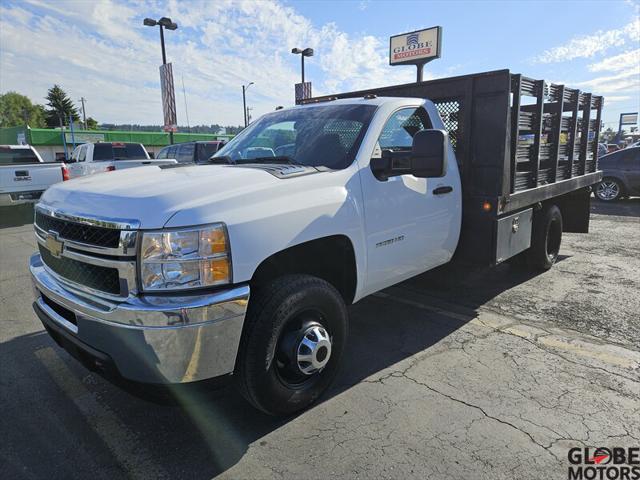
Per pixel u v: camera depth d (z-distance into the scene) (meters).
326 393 3.24
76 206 2.59
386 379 3.43
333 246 3.21
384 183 3.42
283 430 2.84
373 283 3.49
